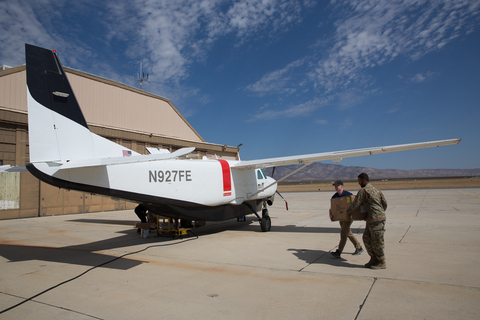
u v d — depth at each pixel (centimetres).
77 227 960
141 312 297
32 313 298
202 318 281
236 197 828
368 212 429
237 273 426
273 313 288
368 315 278
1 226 996
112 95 1647
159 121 1917
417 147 668
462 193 2411
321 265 455
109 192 544
